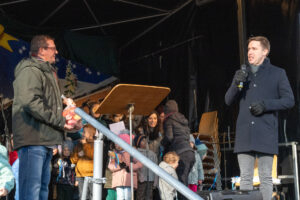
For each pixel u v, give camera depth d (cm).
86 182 170
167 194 501
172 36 822
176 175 506
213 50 762
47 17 767
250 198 297
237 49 727
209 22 770
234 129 703
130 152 159
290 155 595
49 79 315
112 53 852
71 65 782
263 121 348
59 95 321
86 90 802
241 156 357
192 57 789
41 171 299
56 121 295
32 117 299
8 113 669
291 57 636
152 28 824
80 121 298
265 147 343
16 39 703
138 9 771
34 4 721
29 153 297
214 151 676
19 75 303
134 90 307
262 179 349
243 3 647
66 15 780
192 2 753
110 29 855
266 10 670
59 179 574
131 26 841
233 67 732
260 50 359
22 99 294
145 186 493
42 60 321
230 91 364
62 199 578
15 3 710
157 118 563
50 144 300
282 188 602
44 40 324
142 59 866
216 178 660
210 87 757
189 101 782
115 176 467
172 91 811
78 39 797
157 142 561
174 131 542
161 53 839
